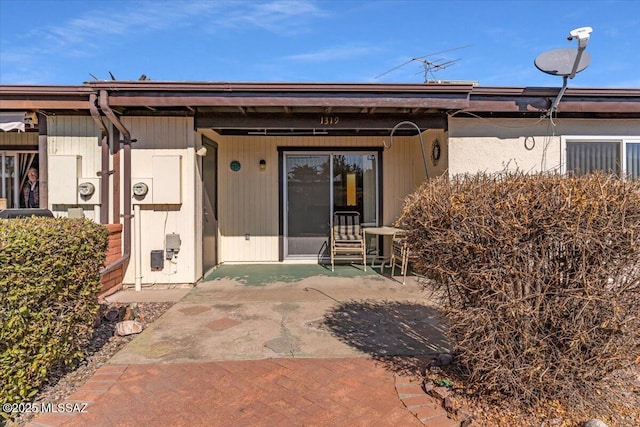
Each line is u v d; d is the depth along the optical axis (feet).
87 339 11.69
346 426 7.88
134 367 10.45
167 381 9.70
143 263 19.92
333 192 26.73
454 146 19.99
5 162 26.23
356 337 12.71
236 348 11.77
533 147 19.98
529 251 7.74
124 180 19.61
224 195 26.40
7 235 8.34
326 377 9.92
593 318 7.61
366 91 17.46
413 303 16.65
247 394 9.10
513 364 8.11
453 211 8.34
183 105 17.60
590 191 7.68
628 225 7.31
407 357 11.14
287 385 9.52
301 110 19.44
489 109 18.65
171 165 19.47
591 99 18.72
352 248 24.53
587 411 7.95
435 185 9.64
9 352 8.18
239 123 19.93
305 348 11.78
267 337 12.68
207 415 8.25
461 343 8.68
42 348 8.97
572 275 7.63
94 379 9.78
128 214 19.61
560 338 7.80
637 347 7.79
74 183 19.51
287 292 18.61
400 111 19.58
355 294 18.19
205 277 22.04
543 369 7.94
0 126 18.53
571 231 7.33
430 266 9.02
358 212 26.81
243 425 7.90
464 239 8.18
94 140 20.06
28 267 8.44
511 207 7.78
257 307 16.08
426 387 9.19
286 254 26.66
